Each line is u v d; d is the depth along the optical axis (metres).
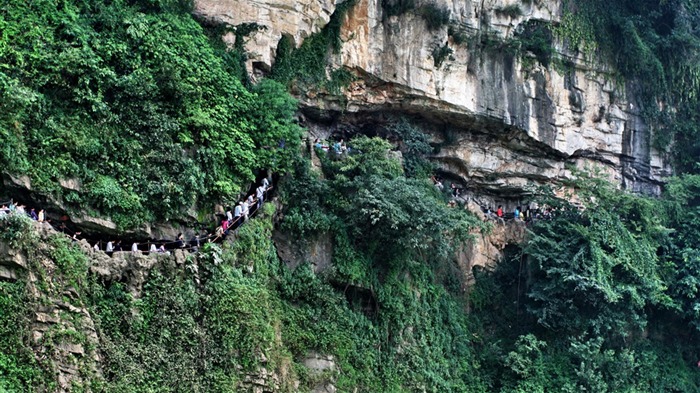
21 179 22.78
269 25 32.00
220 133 28.20
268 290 28.16
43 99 23.92
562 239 37.84
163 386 23.28
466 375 34.44
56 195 23.44
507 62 39.00
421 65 36.22
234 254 26.59
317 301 29.58
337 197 31.70
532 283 38.22
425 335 33.16
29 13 24.70
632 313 37.66
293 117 31.78
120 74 26.19
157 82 26.69
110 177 24.86
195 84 27.72
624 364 36.56
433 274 35.22
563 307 37.06
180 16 29.38
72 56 24.56
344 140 36.50
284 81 32.56
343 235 31.02
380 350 31.05
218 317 25.12
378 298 31.41
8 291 20.86
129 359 22.83
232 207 28.05
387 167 32.81
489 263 39.03
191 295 24.80
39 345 20.98
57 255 21.94
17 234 21.11
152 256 24.34
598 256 36.59
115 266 23.41
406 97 36.28
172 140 26.44
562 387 35.19
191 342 24.28
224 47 30.83
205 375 24.31
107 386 21.97
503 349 36.81
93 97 24.84
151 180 25.72
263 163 29.61
